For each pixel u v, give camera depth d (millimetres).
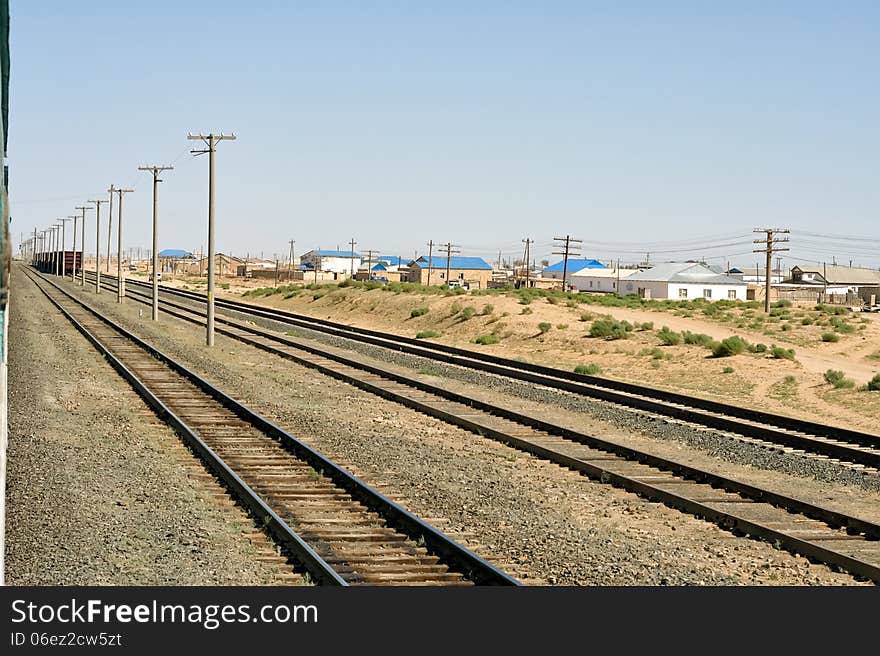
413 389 30969
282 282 172125
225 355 40031
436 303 65375
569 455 20062
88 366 34062
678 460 20391
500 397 29922
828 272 168500
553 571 12344
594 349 45406
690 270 114062
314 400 27938
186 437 20875
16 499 14945
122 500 15453
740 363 38281
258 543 13328
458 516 15047
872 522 14516
